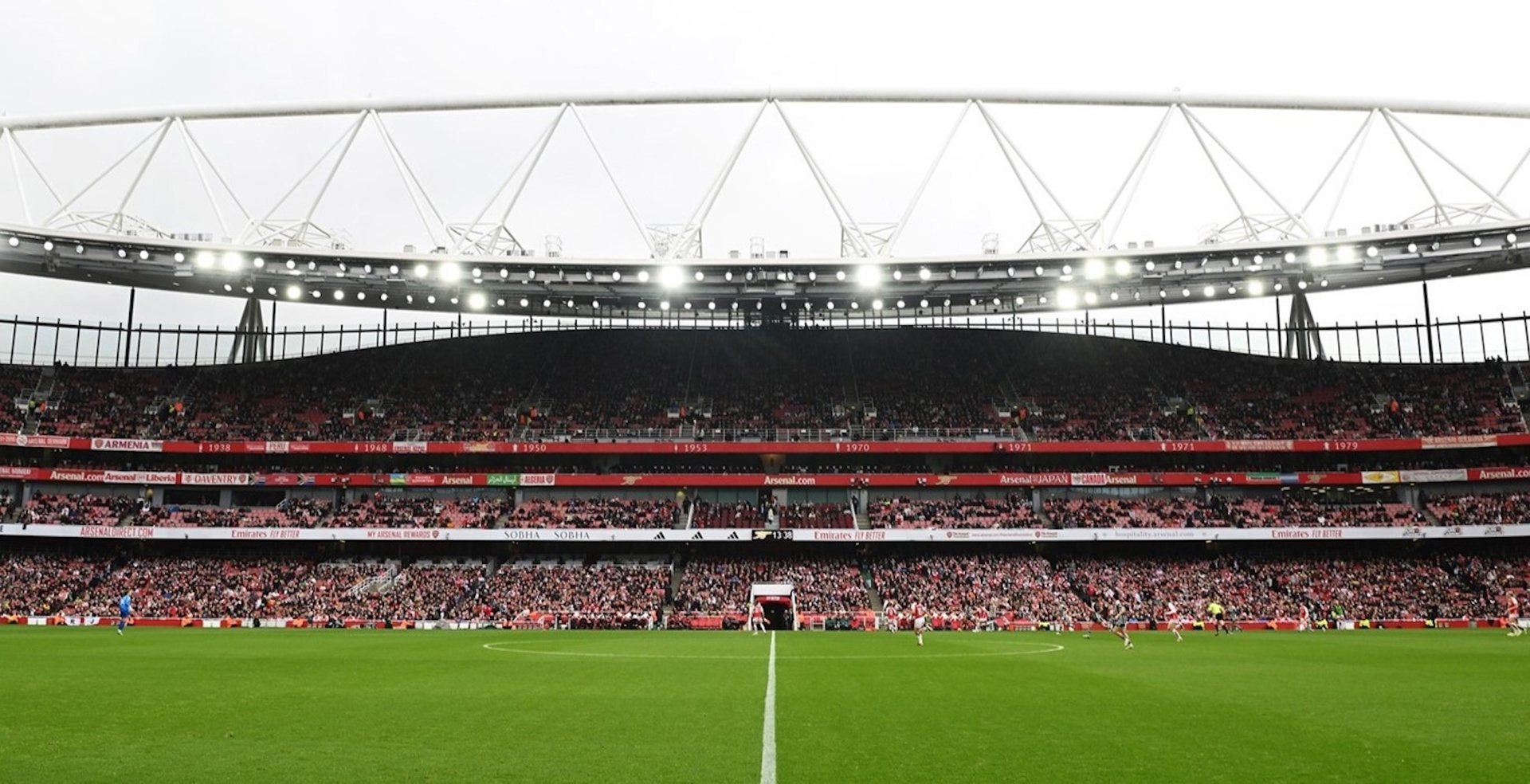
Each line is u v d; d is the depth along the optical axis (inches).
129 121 2417.6
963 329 3841.0
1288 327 3796.8
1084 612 2571.4
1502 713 786.8
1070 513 2989.7
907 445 3061.0
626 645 1739.7
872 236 2546.8
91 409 3213.6
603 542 2920.8
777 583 2738.7
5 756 589.0
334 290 3048.7
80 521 2864.2
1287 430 3176.7
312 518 2965.1
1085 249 2481.5
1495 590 2657.5
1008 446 3048.7
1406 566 2844.5
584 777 535.2
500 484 3048.7
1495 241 2367.1
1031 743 644.1
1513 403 3147.1
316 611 2596.0
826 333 3818.9
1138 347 3720.5
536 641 1871.3
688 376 3535.9
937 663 1326.3
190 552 2962.6
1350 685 1011.9
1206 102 2415.1
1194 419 3260.3
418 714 777.6
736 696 911.0
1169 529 2822.3
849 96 2460.6
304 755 594.6
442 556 2994.6
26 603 2610.7
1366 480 3016.7
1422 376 3393.2
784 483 3048.7
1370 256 2429.9
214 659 1348.4
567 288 2755.9
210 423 3211.1
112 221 2402.8
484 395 3415.4
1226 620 2450.8
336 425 3235.7
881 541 2861.7
